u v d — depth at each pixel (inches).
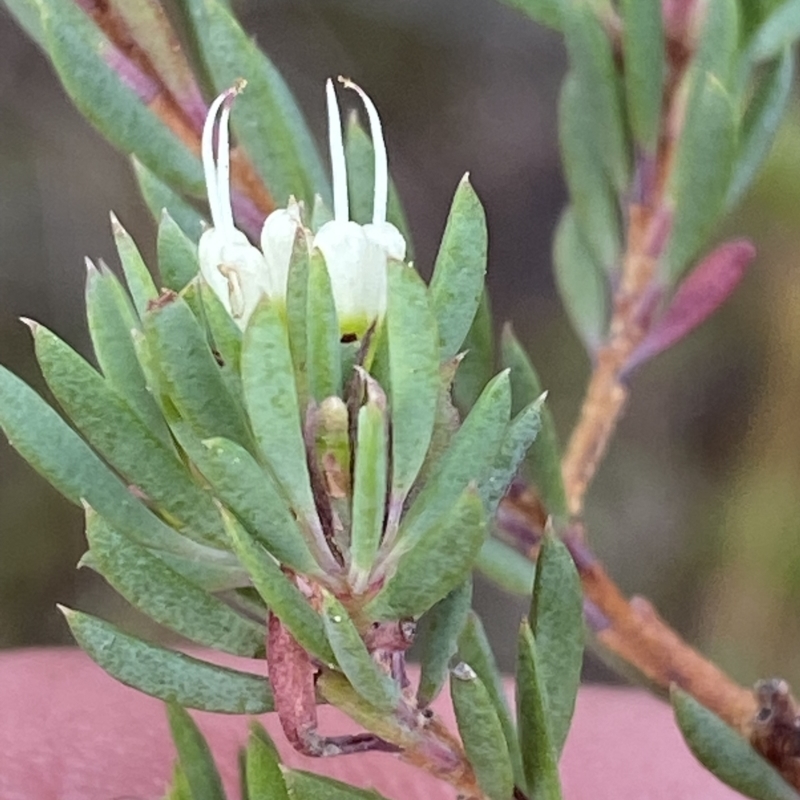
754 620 11.6
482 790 3.2
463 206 3.2
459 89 14.3
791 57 4.0
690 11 4.0
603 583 4.0
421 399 3.1
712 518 12.9
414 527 3.2
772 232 11.4
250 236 3.9
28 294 14.4
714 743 3.7
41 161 14.4
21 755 9.3
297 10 14.0
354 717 3.2
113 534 3.2
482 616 13.3
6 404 3.2
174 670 3.2
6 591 13.6
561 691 3.4
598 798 9.3
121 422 3.2
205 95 3.9
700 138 3.9
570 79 4.2
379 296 3.2
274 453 3.1
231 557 3.3
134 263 3.2
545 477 3.9
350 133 3.7
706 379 13.1
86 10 3.8
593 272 4.4
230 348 3.1
